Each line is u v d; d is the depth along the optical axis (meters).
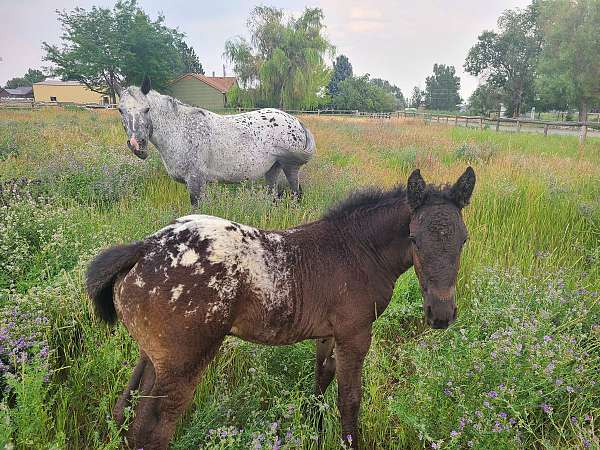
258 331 2.86
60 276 4.16
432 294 2.73
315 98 44.50
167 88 54.28
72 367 3.33
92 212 5.88
